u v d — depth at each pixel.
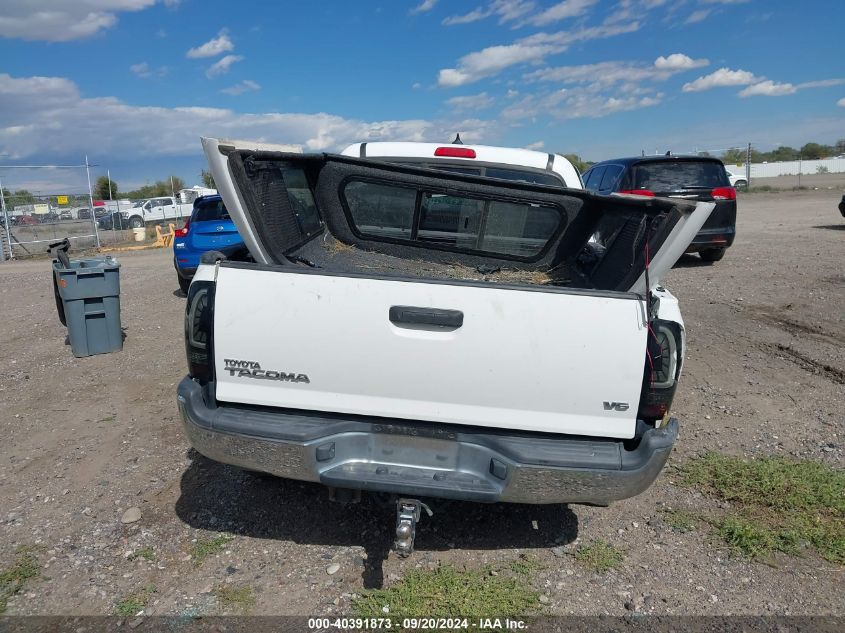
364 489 2.92
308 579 3.23
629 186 10.84
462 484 2.89
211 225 10.45
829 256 11.97
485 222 4.56
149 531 3.65
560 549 3.51
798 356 6.52
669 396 2.86
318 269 2.89
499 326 2.80
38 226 22.67
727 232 11.18
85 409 5.57
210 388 3.08
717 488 4.10
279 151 3.87
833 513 3.81
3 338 8.36
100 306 7.20
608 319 2.78
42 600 3.08
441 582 3.20
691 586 3.21
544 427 2.88
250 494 4.04
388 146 5.12
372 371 2.89
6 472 4.40
